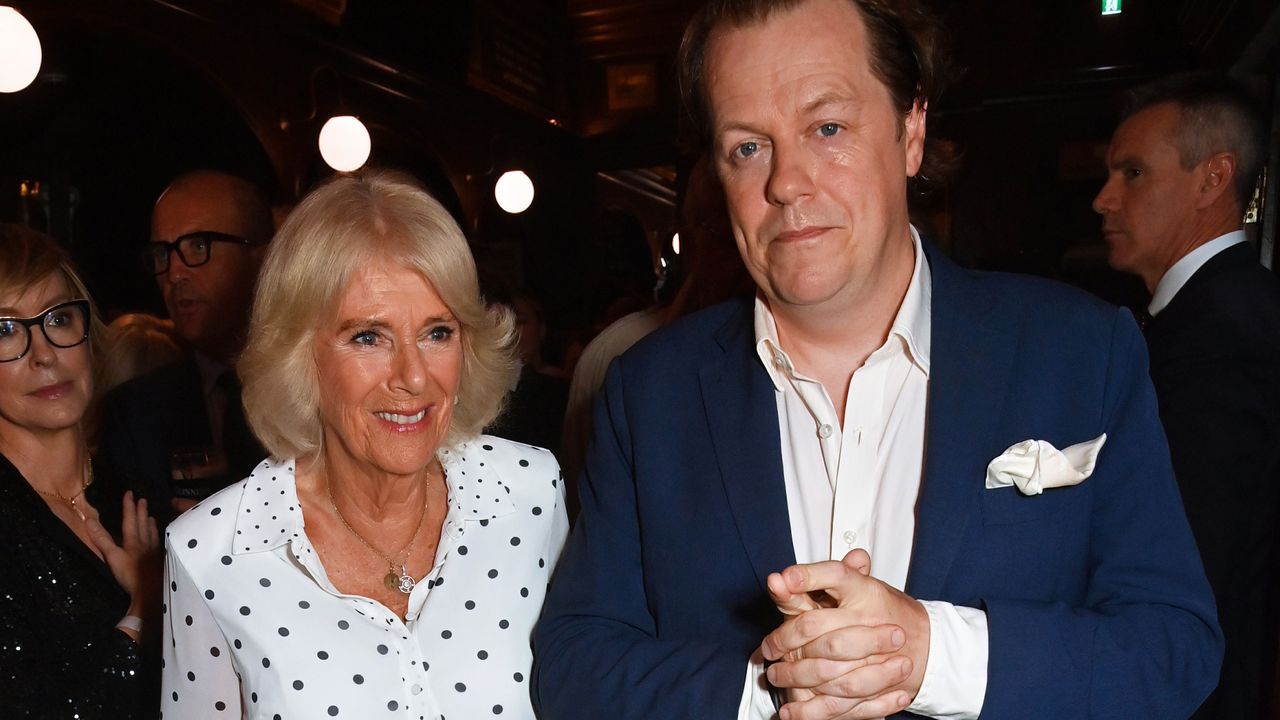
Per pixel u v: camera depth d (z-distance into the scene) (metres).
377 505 1.27
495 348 1.35
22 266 1.47
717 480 1.13
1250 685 1.53
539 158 8.51
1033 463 0.97
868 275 1.06
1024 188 6.96
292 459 1.29
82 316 1.54
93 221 5.79
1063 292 1.12
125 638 1.41
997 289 1.13
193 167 5.93
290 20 5.70
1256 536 1.53
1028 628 0.92
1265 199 3.76
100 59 5.25
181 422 2.07
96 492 1.63
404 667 1.21
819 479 1.11
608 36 8.59
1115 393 1.04
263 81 5.60
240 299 2.20
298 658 1.18
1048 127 6.91
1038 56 6.83
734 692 1.00
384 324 1.15
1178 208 1.87
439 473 1.38
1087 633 0.93
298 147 5.89
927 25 1.10
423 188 1.24
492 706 1.25
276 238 1.21
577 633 1.16
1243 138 1.81
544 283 8.54
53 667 1.36
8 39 3.66
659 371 1.23
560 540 1.41
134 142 5.82
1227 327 1.60
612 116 8.75
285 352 1.20
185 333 2.17
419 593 1.26
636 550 1.21
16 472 1.42
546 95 8.45
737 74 1.04
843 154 1.03
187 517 1.25
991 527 1.00
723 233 1.78
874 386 1.10
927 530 1.01
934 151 1.28
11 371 1.47
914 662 0.90
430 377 1.19
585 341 5.48
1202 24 5.01
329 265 1.15
